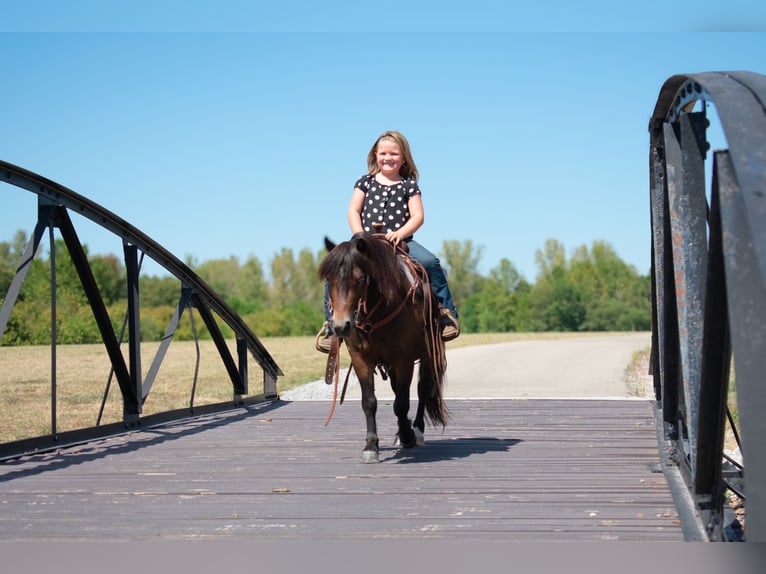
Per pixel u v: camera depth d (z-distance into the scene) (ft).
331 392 45.39
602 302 267.80
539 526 13.83
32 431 31.30
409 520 14.46
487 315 269.03
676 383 17.83
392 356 20.13
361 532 13.67
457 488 17.12
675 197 15.69
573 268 313.32
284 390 47.03
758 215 7.89
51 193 22.54
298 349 97.96
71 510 15.58
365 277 18.49
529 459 20.56
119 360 26.94
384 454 21.70
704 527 13.05
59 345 117.80
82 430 24.86
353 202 22.20
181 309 30.63
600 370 58.54
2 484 18.24
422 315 20.45
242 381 35.42
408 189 21.91
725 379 11.62
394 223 21.76
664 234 17.04
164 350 29.84
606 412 30.40
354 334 19.44
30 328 128.26
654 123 17.02
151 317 157.17
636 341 114.83
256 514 15.10
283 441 24.66
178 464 20.80
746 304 9.12
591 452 21.54
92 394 46.09
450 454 21.49
